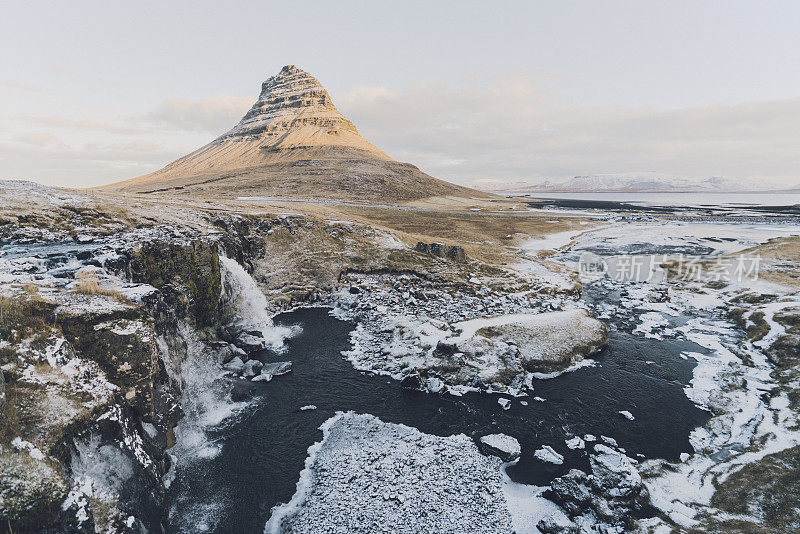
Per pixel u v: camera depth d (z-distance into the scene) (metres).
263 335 39.38
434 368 31.53
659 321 44.12
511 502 19.67
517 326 37.53
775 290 48.38
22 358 15.37
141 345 19.25
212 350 33.22
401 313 43.88
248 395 28.92
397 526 18.05
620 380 31.34
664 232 101.19
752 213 157.00
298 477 21.20
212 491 20.17
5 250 27.84
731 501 18.58
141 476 16.77
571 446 23.67
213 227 46.97
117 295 21.61
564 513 18.89
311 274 54.50
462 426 25.58
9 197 35.19
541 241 92.25
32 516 11.66
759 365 32.44
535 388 30.17
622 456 22.33
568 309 46.44
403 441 23.92
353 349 36.78
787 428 23.56
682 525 17.42
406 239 70.62
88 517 13.13
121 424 16.69
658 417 26.52
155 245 32.16
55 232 32.19
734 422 25.17
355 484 20.47
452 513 18.83
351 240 63.59
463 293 51.38
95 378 17.09
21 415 13.68
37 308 17.33
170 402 21.81
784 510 17.31
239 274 42.72
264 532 17.94
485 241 88.62
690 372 32.53
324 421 26.06
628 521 17.81
